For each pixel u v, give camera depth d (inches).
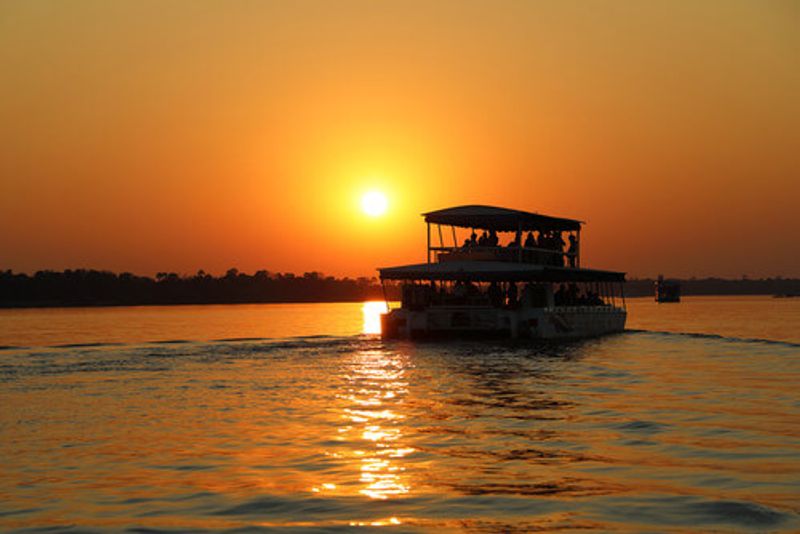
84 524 444.5
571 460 609.3
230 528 431.5
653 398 973.8
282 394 1026.7
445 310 2020.2
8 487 537.0
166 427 777.6
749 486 519.8
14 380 1200.8
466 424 781.9
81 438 721.6
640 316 5354.3
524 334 1962.4
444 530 425.7
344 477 556.1
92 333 3353.8
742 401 944.9
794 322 4121.6
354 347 1865.2
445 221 2228.1
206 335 3112.7
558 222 2249.0
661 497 491.5
